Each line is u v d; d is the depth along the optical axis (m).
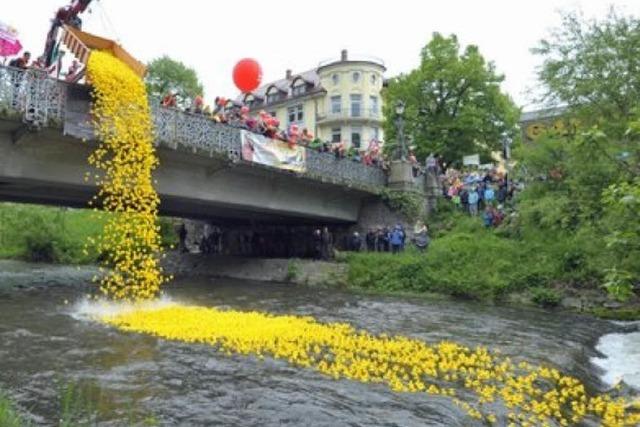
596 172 15.78
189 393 7.76
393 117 40.81
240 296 18.80
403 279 21.39
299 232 30.20
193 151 17.48
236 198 21.69
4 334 11.27
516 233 22.30
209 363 9.27
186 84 49.12
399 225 26.42
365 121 63.16
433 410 7.26
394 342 11.37
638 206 5.17
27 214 36.72
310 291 20.94
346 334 12.14
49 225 35.72
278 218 29.31
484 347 11.20
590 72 19.48
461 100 39.47
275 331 11.86
